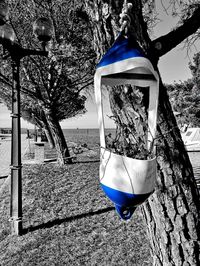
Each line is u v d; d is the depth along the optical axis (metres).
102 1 1.69
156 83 1.39
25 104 11.55
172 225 1.90
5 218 5.27
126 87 1.73
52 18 7.11
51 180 7.97
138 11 1.76
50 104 10.23
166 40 1.86
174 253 1.93
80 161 11.20
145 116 1.71
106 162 1.34
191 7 3.67
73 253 3.70
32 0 7.20
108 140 1.58
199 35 3.72
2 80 7.64
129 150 1.50
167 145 1.84
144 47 1.75
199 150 15.50
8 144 26.12
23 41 7.43
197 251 1.91
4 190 7.63
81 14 6.10
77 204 5.66
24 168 10.16
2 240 4.32
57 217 5.01
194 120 21.86
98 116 1.39
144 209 2.04
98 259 3.51
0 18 3.80
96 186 6.92
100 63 1.37
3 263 3.64
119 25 1.69
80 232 4.30
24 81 9.30
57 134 10.68
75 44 6.54
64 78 8.77
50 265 3.46
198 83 20.72
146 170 1.27
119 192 1.29
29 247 3.96
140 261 3.36
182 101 22.00
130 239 3.92
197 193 1.98
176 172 1.86
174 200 1.88
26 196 6.56
